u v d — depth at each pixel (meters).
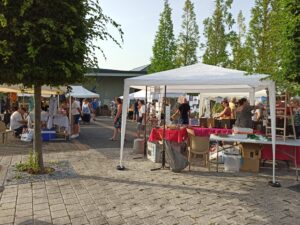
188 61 25.02
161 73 8.91
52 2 6.53
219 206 5.63
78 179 7.25
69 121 15.04
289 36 6.46
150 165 8.98
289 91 6.94
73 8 6.56
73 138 15.29
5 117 17.86
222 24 23.09
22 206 5.46
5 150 11.13
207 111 18.53
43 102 17.03
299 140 7.83
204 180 7.43
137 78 8.37
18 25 6.34
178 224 4.81
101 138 15.55
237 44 23.05
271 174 8.26
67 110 16.14
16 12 6.38
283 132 7.90
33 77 6.68
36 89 7.57
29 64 6.39
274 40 7.16
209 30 23.36
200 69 9.09
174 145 8.70
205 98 18.59
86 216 5.05
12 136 15.13
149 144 9.83
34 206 5.46
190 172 8.27
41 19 6.30
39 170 7.63
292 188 6.93
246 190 6.66
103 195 6.12
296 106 8.93
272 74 6.93
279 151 8.61
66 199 5.85
